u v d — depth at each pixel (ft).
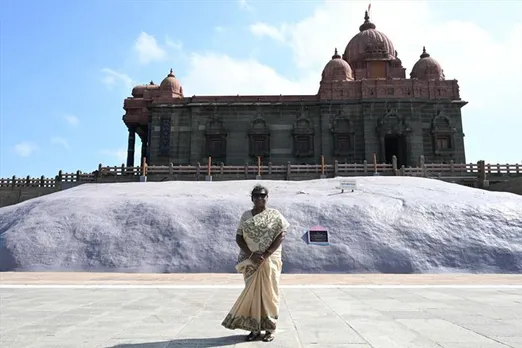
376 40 155.94
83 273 46.50
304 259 49.37
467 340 14.84
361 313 20.42
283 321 18.37
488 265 48.24
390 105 133.28
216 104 136.36
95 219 56.03
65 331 16.37
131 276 43.09
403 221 54.08
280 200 59.21
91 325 17.57
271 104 135.85
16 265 49.85
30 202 67.21
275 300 15.08
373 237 51.72
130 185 77.66
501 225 53.06
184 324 17.81
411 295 27.40
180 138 136.77
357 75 151.94
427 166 96.12
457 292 29.01
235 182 77.71
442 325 17.47
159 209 57.41
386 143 143.54
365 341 14.70
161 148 136.15
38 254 50.96
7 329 16.75
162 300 25.38
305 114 136.05
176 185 76.13
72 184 99.35
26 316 19.74
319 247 50.75
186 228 53.98
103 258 50.34
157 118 138.51
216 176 96.07
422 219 54.29
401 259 48.98
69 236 53.31
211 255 50.34
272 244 15.35
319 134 134.21
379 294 27.96
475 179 94.79
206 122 136.67
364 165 95.76
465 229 52.65
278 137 135.13
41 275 43.78
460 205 56.85
